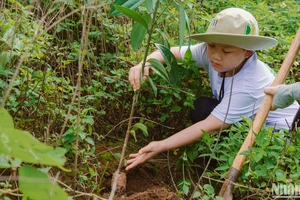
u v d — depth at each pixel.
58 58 2.57
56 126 2.28
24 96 2.17
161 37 2.87
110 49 2.96
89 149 2.21
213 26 2.40
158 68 2.12
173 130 2.75
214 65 2.43
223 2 3.84
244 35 2.29
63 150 0.96
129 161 2.24
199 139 2.35
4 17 2.18
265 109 2.29
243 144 2.19
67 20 2.79
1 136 0.85
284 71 2.42
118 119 2.69
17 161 1.21
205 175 2.33
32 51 2.14
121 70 2.65
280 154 2.18
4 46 2.04
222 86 2.52
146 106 2.74
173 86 2.59
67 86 2.38
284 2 4.38
